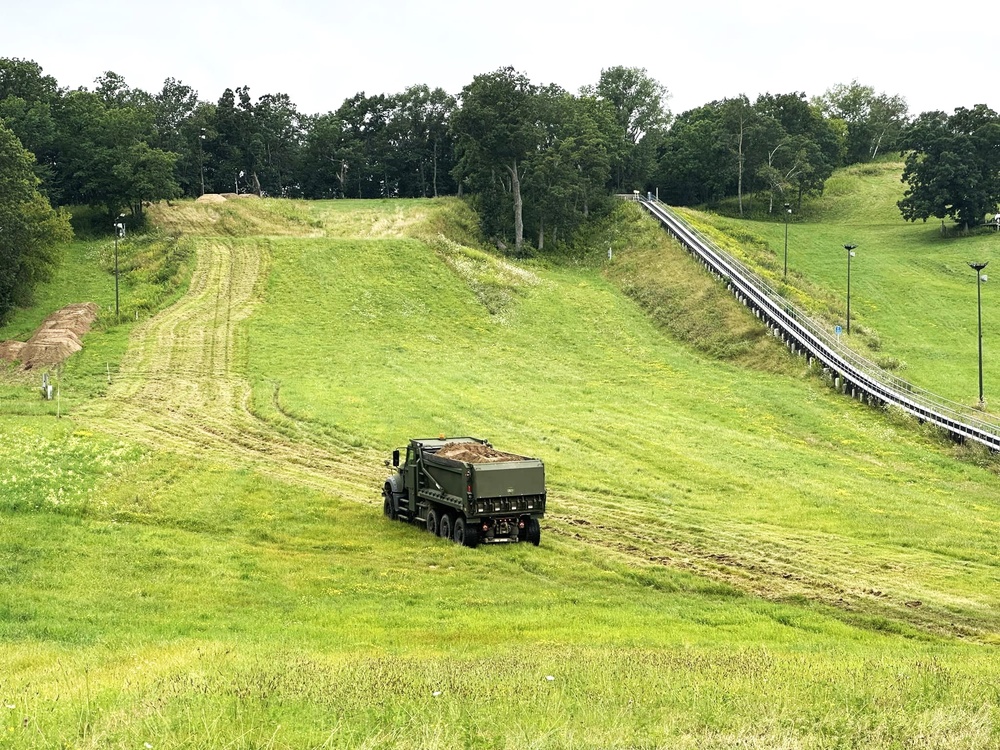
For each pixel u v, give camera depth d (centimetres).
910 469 4438
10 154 7431
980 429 4775
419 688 1254
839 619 2261
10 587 2191
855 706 1239
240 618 2036
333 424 4722
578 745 1045
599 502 3506
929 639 2128
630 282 9138
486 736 1074
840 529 3247
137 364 6141
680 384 6188
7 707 1123
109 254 8781
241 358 6341
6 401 5156
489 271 9006
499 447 4350
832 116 18912
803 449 4734
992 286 9238
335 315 7569
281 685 1248
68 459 3681
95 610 2050
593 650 1677
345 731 1063
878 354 6619
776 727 1125
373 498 3484
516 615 2117
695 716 1177
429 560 2634
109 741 998
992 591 2528
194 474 3669
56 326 6762
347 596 2272
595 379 6325
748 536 3086
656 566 2661
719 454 4434
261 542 2838
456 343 7156
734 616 2192
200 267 8469
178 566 2484
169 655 1533
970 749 1079
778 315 7131
